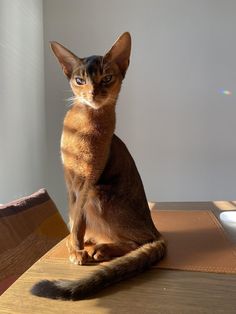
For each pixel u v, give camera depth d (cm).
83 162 44
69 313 30
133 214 46
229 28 112
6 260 53
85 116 44
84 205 44
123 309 31
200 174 115
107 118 45
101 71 47
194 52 113
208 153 115
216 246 47
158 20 113
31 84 103
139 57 114
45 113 115
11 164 87
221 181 115
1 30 82
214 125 114
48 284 34
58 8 115
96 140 44
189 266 40
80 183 44
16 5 92
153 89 115
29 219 65
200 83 114
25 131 98
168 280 36
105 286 34
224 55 113
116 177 46
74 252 42
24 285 36
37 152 107
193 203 80
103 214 45
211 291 34
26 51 99
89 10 115
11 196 87
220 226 57
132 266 37
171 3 113
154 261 40
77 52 116
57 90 114
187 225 58
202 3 112
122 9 114
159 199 117
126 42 49
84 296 33
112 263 37
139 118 115
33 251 59
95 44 115
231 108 113
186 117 115
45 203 74
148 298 33
